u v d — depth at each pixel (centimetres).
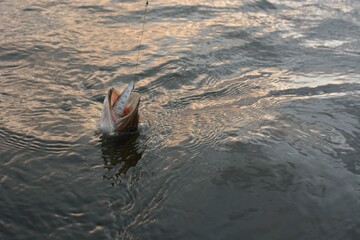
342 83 182
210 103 163
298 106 159
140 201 112
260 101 164
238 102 164
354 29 251
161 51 204
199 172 121
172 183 117
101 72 181
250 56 208
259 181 118
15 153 128
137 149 131
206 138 137
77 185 117
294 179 118
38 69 180
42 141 133
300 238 102
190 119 150
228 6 271
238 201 111
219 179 118
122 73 181
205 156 128
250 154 128
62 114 149
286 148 131
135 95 138
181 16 249
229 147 132
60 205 110
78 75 177
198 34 227
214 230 103
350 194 114
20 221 105
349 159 128
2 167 122
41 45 201
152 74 182
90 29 224
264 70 195
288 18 261
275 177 119
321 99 165
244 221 105
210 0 279
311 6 285
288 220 106
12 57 189
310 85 180
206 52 206
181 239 101
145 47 207
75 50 199
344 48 225
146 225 104
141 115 150
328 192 115
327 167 123
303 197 113
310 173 121
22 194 113
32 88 165
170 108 158
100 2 262
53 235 102
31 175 119
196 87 176
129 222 105
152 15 247
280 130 141
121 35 219
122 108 134
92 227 104
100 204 111
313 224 105
